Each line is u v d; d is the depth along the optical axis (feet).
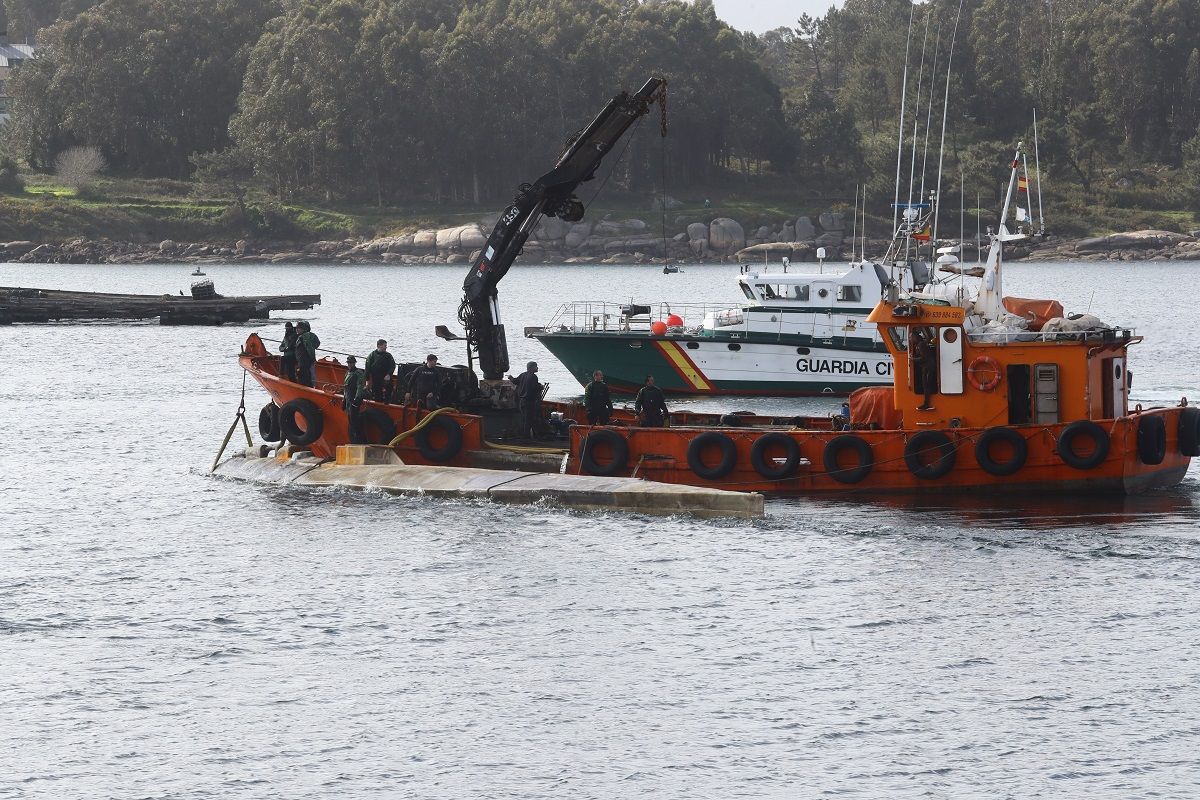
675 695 211.20
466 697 211.00
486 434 366.84
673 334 552.41
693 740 196.44
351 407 358.23
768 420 362.94
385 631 239.91
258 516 323.37
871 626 239.50
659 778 185.98
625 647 230.89
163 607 253.65
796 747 194.08
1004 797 180.24
